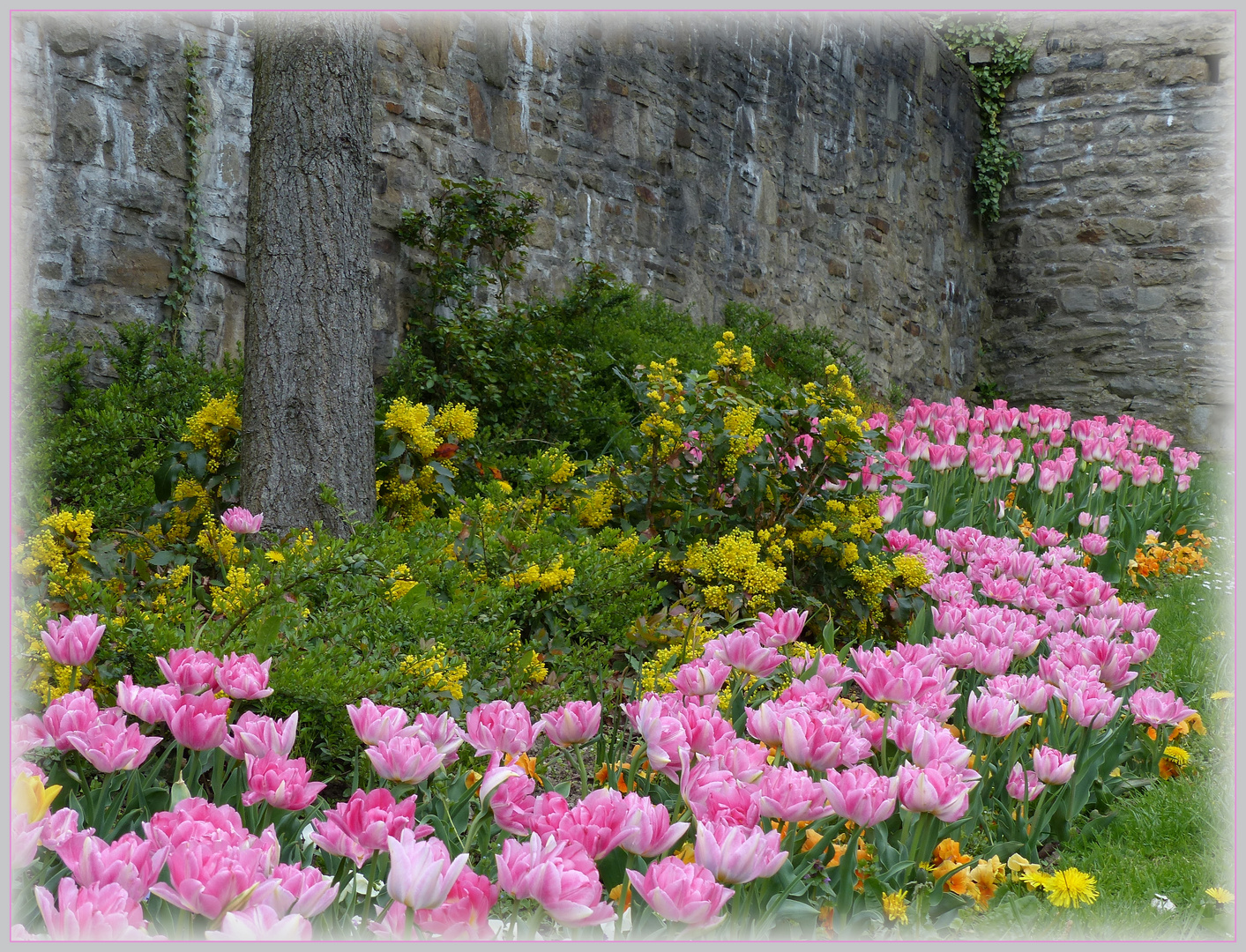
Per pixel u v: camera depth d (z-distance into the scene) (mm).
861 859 2230
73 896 1250
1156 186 15258
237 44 6453
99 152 5758
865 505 4746
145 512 4430
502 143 8297
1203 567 6379
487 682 3268
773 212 11656
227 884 1302
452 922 1354
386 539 3586
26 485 4492
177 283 6141
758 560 4406
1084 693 2826
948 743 2078
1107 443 7641
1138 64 15336
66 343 5500
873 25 13469
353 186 4594
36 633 2570
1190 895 2545
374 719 1879
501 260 7895
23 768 1782
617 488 4789
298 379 4406
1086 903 2309
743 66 11125
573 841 1494
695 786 1791
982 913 2303
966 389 15859
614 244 9391
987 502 6594
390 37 7344
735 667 2471
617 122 9453
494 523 4152
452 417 5234
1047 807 2885
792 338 10578
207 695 1899
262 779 1776
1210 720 3752
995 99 16156
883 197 13758
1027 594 4090
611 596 3932
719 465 4699
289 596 3285
